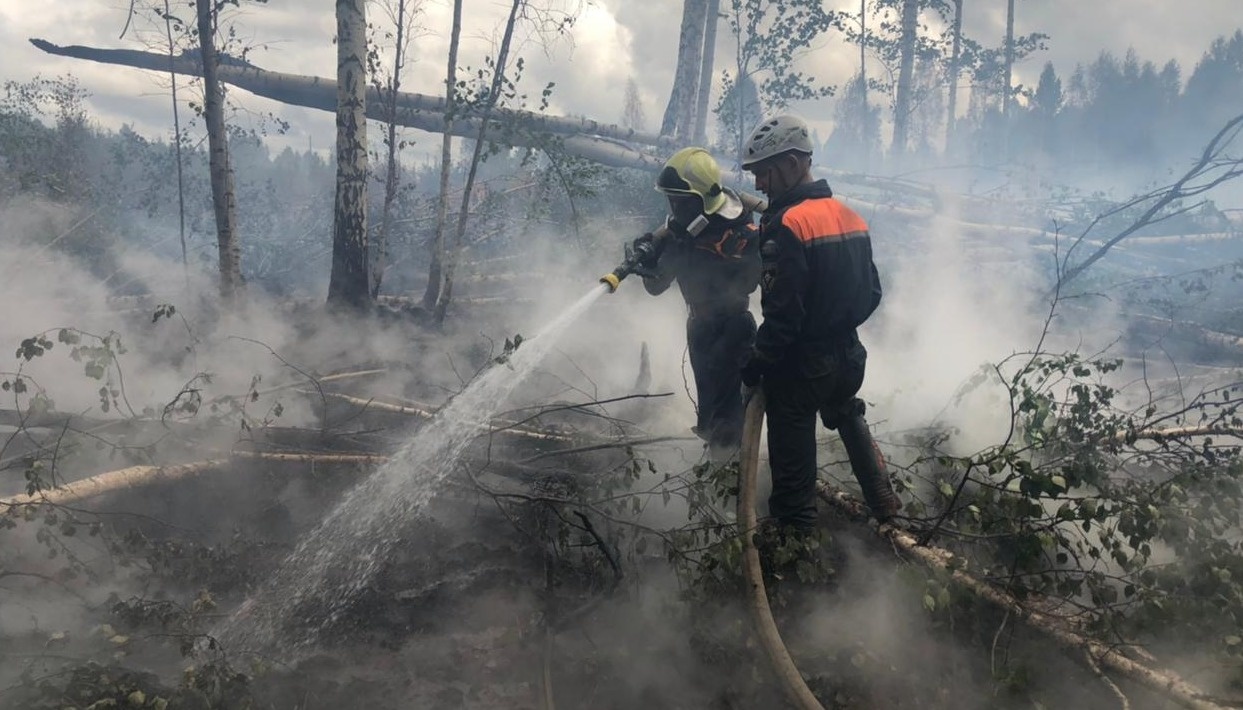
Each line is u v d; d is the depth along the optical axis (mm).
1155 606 2674
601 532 3895
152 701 2398
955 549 3406
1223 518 3047
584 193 9922
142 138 13695
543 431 4934
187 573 3455
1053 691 2752
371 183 14188
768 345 3072
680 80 15508
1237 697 2568
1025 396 3697
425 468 4234
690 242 4145
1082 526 2924
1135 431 3916
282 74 12898
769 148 3148
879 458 3451
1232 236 13539
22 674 2572
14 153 11875
